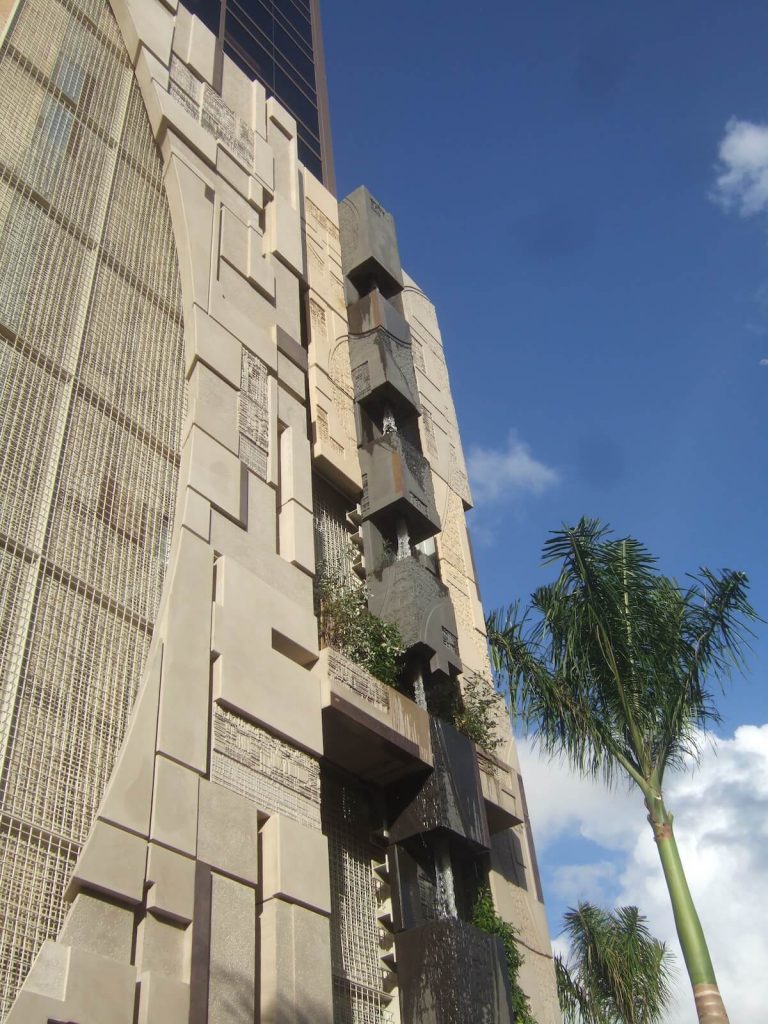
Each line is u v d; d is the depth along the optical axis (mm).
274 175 21438
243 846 11680
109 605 12391
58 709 10992
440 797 15602
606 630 14531
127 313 15398
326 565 18266
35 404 13031
